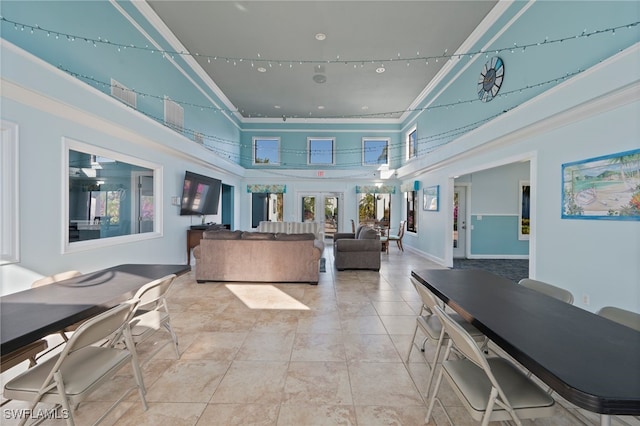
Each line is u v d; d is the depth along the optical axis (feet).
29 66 7.92
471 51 16.49
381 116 31.35
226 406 5.96
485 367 4.16
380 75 21.16
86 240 11.11
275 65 19.70
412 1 13.42
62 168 9.70
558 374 3.33
